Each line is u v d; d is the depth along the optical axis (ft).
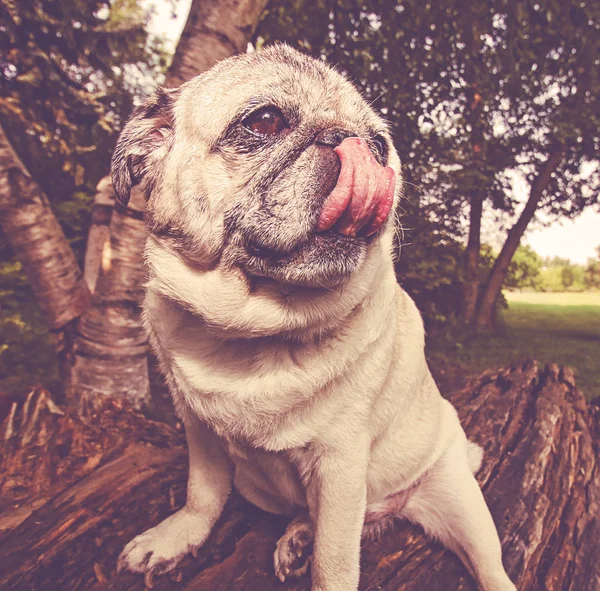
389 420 1.12
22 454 1.51
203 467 1.16
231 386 0.94
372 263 0.95
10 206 2.01
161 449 1.55
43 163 5.49
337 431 0.97
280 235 0.85
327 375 0.93
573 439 1.65
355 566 0.99
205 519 1.16
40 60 3.56
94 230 2.44
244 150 0.92
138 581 1.05
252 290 0.92
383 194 0.85
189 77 2.06
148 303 1.05
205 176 0.93
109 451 1.55
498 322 6.87
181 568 1.09
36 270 2.07
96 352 2.08
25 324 4.26
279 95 0.94
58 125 4.40
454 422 1.34
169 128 1.07
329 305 0.91
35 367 3.36
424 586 1.09
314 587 0.99
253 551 1.13
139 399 2.18
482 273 7.79
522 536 1.22
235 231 0.90
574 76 5.37
